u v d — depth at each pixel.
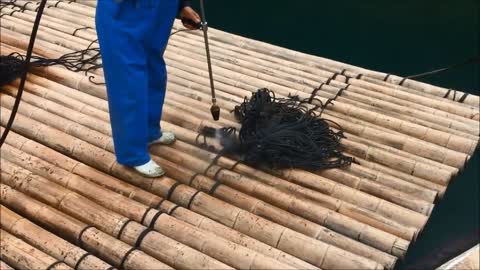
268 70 3.82
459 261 2.31
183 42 4.22
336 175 2.68
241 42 4.28
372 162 2.83
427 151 2.91
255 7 6.44
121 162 2.57
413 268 2.75
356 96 3.48
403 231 2.35
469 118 3.35
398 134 3.04
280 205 2.50
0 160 2.74
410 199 2.53
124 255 2.21
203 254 2.20
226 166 2.72
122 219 2.37
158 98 2.64
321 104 3.32
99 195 2.51
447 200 3.33
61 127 3.01
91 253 2.29
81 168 2.70
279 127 2.84
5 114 3.12
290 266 2.13
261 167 2.72
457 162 2.85
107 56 2.27
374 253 2.23
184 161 2.72
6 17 4.54
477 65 5.13
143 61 2.33
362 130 3.07
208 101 3.35
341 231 2.37
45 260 2.20
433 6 6.27
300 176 2.66
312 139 2.82
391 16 6.13
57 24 4.41
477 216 3.17
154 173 2.57
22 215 2.48
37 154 2.81
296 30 5.96
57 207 2.49
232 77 3.71
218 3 6.50
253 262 2.16
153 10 2.23
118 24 2.22
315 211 2.43
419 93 3.65
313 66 3.98
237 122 3.10
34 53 3.88
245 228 2.36
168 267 2.16
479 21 5.93
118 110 2.38
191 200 2.49
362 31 5.89
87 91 3.42
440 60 5.32
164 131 2.97
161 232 2.34
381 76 3.85
